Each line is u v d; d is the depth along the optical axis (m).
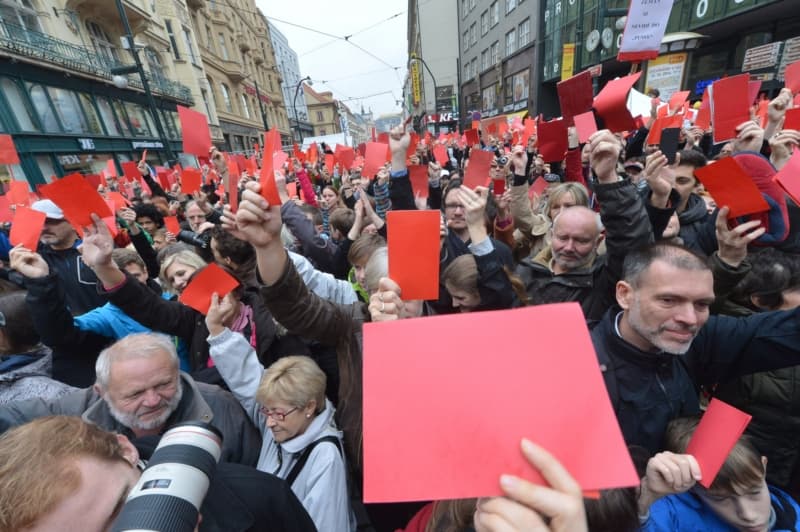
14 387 1.53
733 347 1.33
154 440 1.00
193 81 21.23
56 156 11.37
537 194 3.64
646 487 1.03
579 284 1.87
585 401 0.52
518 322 0.57
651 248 1.20
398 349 0.58
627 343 1.26
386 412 0.55
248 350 1.75
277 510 1.05
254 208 1.13
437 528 1.03
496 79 27.27
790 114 2.67
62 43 12.02
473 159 2.25
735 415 0.97
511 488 0.47
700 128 4.27
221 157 2.69
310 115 68.62
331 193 5.00
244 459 1.61
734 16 10.45
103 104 13.98
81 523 0.66
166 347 1.42
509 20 24.05
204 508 0.96
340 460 1.51
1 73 9.83
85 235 1.76
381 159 3.91
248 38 37.19
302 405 1.49
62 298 1.75
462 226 2.82
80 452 0.71
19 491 0.64
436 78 40.53
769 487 1.23
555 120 2.43
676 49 8.09
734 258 1.44
